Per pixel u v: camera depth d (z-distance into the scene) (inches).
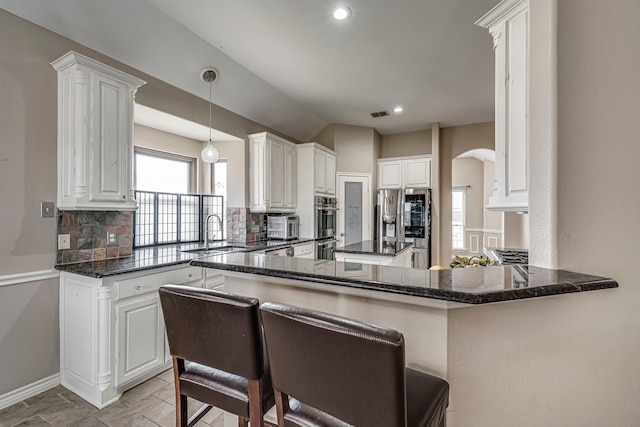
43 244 83.9
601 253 46.7
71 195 83.6
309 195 185.3
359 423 29.4
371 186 215.9
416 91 155.1
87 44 92.7
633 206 47.2
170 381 87.3
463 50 116.1
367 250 122.6
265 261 58.5
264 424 43.6
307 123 195.8
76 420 71.3
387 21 98.6
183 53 111.5
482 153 235.8
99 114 85.4
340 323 29.1
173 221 144.7
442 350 41.1
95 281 77.5
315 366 31.0
